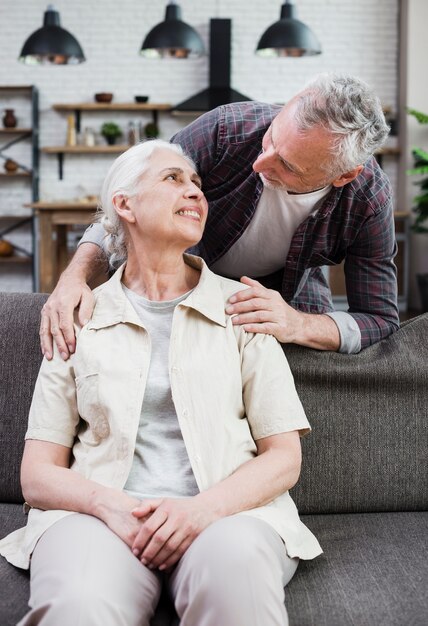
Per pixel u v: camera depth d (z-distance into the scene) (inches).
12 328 72.1
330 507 70.6
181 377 60.1
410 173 282.5
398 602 53.0
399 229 306.0
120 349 61.3
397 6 324.5
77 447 61.8
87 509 54.9
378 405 71.4
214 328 62.7
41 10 322.7
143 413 60.5
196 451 58.3
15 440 70.3
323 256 76.5
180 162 62.9
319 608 52.4
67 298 63.9
